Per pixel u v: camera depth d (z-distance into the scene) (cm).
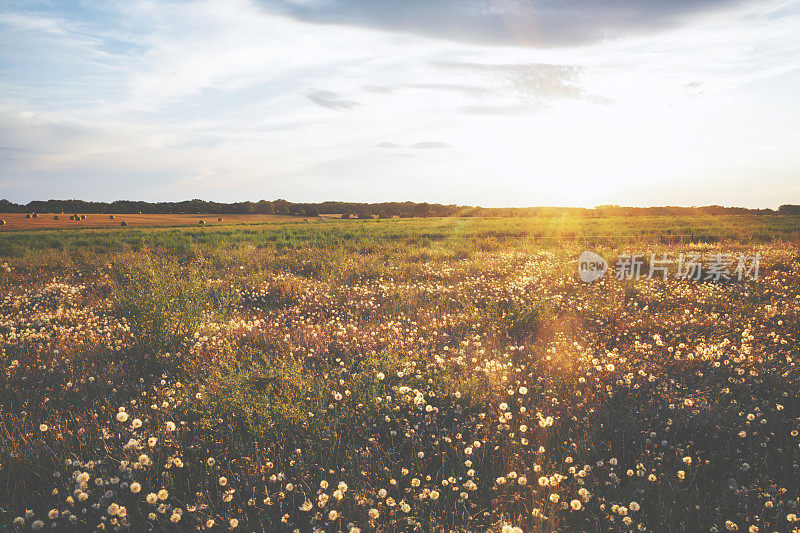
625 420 369
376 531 253
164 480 298
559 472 310
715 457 324
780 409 372
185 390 427
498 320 651
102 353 537
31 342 584
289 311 773
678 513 270
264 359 501
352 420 376
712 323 627
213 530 263
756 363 461
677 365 475
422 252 1656
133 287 750
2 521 267
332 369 494
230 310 786
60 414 395
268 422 357
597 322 657
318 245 2089
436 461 329
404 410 390
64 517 273
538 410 379
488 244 1997
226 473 314
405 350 538
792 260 1163
